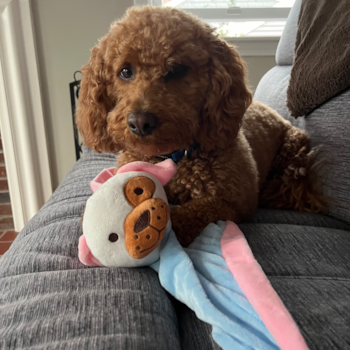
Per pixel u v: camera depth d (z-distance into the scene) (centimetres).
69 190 97
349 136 90
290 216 92
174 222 72
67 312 48
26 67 183
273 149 119
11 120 188
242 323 47
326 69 98
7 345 43
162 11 78
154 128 70
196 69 80
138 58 75
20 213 207
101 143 92
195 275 54
